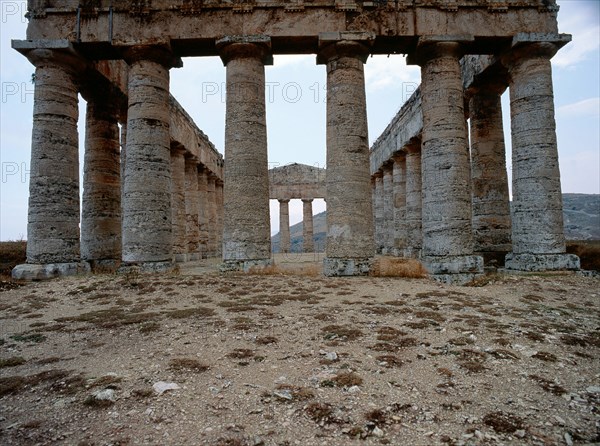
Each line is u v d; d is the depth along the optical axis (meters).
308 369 5.54
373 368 5.57
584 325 7.87
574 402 4.63
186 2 15.52
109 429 4.04
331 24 15.45
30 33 15.34
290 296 10.48
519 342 6.67
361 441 3.83
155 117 15.48
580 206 90.88
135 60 15.64
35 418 4.27
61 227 14.94
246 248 14.77
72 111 15.88
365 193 15.05
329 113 15.62
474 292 11.34
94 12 15.48
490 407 4.51
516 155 15.58
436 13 15.49
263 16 15.51
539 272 14.12
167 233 15.50
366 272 14.37
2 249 19.50
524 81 15.47
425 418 4.25
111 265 17.89
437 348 6.38
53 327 7.82
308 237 47.53
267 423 4.15
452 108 15.12
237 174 15.02
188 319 8.18
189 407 4.48
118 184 19.06
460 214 14.58
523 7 15.51
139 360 5.89
